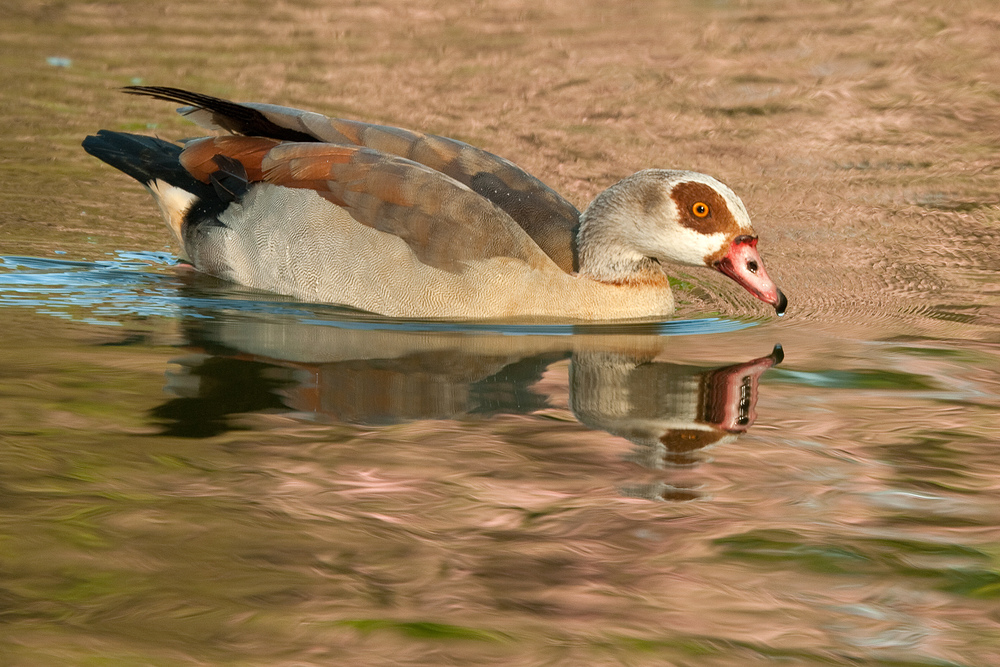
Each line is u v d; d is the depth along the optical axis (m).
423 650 5.68
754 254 12.00
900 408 9.45
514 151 18.64
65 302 11.95
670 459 8.26
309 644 5.70
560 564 6.61
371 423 8.80
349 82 22.17
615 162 18.41
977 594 6.34
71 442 8.10
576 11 29.59
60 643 5.61
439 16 28.78
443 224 12.07
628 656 5.69
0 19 26.16
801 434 8.83
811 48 25.98
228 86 21.23
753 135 20.22
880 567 6.64
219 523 6.95
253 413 8.88
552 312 12.16
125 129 18.70
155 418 8.66
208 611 5.96
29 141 18.08
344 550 6.69
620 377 10.24
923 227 16.05
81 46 24.00
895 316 12.54
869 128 20.81
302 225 12.42
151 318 11.52
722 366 10.66
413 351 10.82
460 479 7.77
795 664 5.64
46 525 6.82
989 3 29.92
